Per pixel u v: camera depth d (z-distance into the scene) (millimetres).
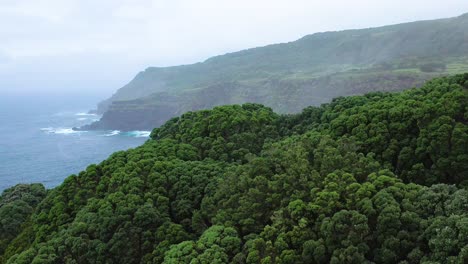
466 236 17422
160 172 34312
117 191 32594
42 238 32969
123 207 30125
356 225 20125
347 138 31562
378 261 19891
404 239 19688
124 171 34750
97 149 161750
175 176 33812
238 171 29797
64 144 173750
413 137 31391
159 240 28812
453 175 28453
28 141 183375
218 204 29031
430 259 18281
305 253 20641
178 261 23766
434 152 29062
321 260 20391
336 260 19516
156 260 27250
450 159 28156
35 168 131000
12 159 144625
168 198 32312
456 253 17688
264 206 25875
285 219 22609
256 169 28469
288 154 28250
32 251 29859
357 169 25219
